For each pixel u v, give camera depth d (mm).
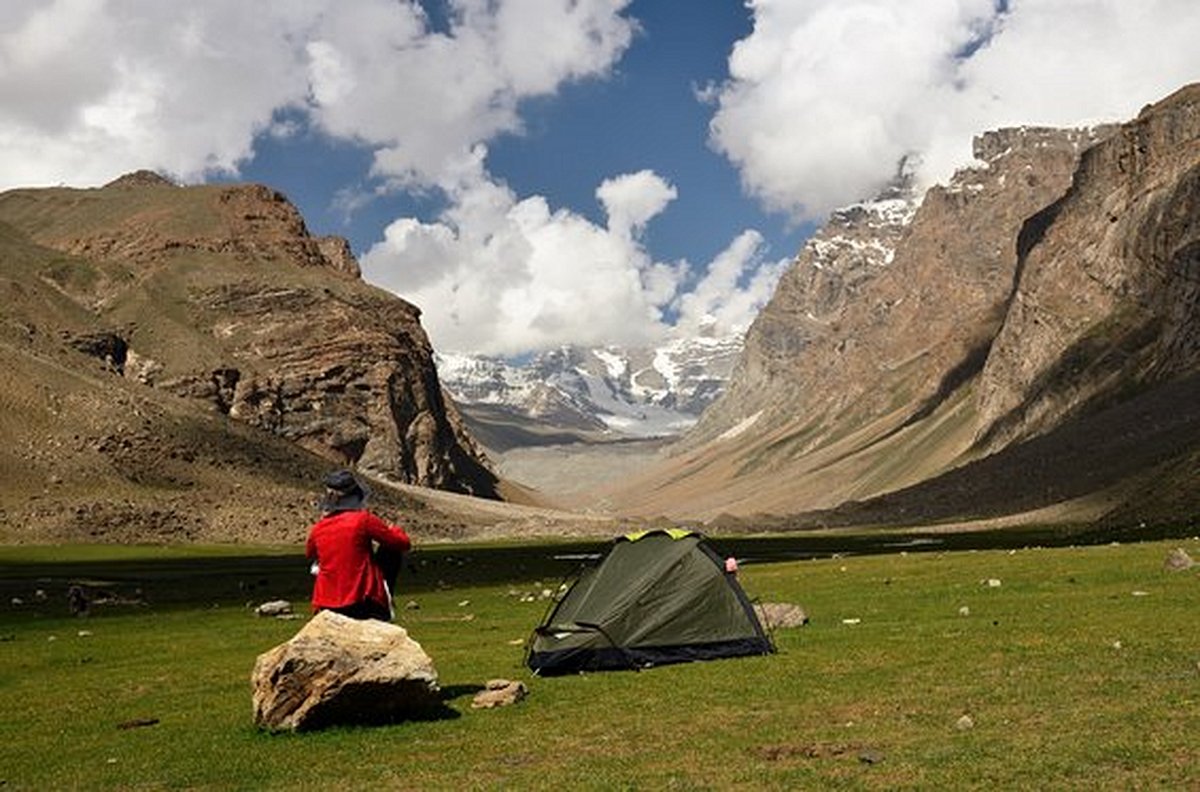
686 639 26234
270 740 19375
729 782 15023
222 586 75500
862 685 21594
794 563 72750
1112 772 14312
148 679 28844
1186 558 41125
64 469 189375
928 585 43625
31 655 35844
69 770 18078
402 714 20391
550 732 18922
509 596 55906
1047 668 21953
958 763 15164
